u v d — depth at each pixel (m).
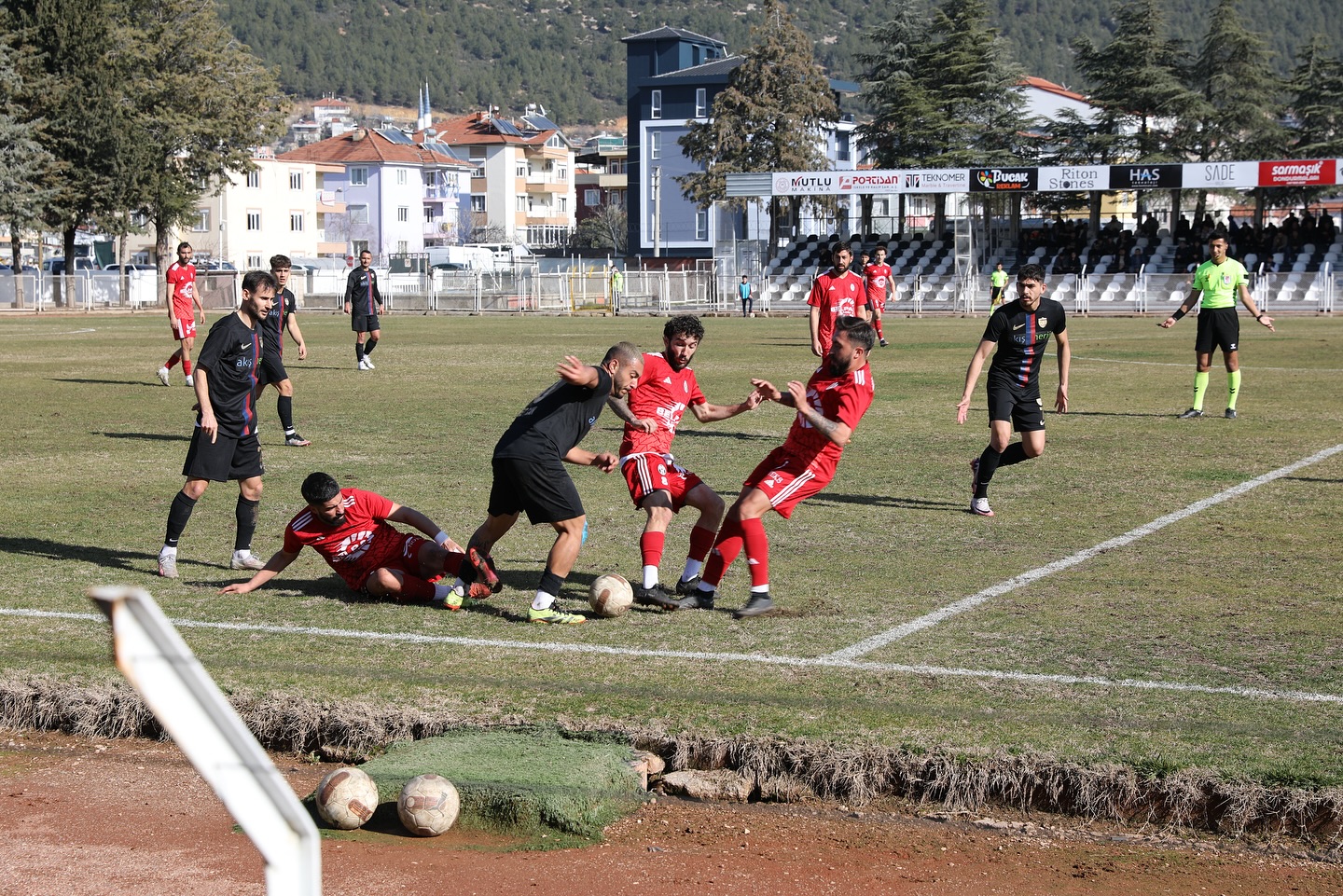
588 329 54.16
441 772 6.40
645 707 7.24
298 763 7.11
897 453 17.47
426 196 147.62
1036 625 8.97
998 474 15.72
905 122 95.25
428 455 17.16
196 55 82.75
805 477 9.36
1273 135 93.69
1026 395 13.13
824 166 95.75
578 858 5.83
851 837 6.07
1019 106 99.00
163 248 81.88
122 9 80.38
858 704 7.27
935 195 84.69
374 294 31.44
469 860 5.80
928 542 11.88
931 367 32.09
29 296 76.12
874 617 9.20
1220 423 20.25
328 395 25.17
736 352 37.41
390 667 8.03
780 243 87.75
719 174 94.19
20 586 10.20
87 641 8.61
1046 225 87.62
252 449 10.73
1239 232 73.50
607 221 146.75
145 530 12.59
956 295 69.69
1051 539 11.95
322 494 9.48
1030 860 5.82
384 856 5.84
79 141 76.31
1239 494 14.07
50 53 75.81
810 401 9.55
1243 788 6.10
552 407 9.09
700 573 9.98
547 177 172.62
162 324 59.53
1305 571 10.55
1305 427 19.69
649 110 127.12
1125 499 13.93
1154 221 77.75
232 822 6.28
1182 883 5.57
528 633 8.84
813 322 17.95
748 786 6.54
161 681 2.15
